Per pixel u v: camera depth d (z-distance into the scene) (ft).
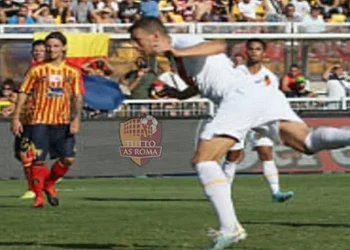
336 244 54.80
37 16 150.20
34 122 81.82
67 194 98.53
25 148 90.38
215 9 156.25
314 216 71.77
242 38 133.80
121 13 151.74
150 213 74.84
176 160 126.62
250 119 50.42
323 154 128.57
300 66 135.74
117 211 76.74
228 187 49.52
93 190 105.19
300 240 56.70
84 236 59.88
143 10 151.53
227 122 50.14
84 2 151.53
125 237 59.00
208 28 133.90
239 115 50.19
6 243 56.65
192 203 85.61
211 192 49.32
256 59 78.84
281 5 158.71
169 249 53.21
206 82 51.67
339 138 49.52
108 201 88.33
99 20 150.30
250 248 52.95
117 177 125.39
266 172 85.46
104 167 125.29
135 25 49.98
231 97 50.65
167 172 126.72
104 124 125.18
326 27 136.05
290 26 135.33
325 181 114.93
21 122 85.20
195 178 123.95
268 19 156.46
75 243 56.34
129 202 86.94
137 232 61.72
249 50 78.89
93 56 130.21
